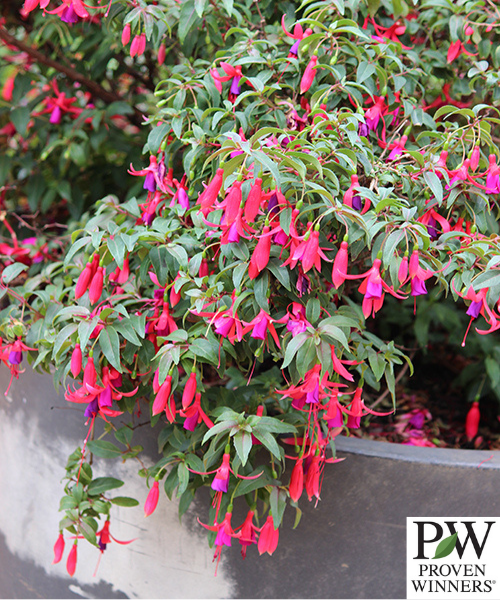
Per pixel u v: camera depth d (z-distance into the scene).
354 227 1.08
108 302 1.39
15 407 1.80
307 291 1.15
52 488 1.76
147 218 1.40
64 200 2.71
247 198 0.99
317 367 1.09
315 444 1.25
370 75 1.38
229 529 1.25
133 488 1.60
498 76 1.48
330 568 1.53
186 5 1.54
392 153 1.36
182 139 1.33
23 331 1.47
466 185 1.27
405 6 1.61
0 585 2.04
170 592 1.64
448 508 1.45
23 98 2.57
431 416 2.08
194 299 1.25
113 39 1.99
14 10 2.37
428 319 2.11
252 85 1.36
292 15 1.67
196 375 1.20
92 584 1.74
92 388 1.16
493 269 1.08
